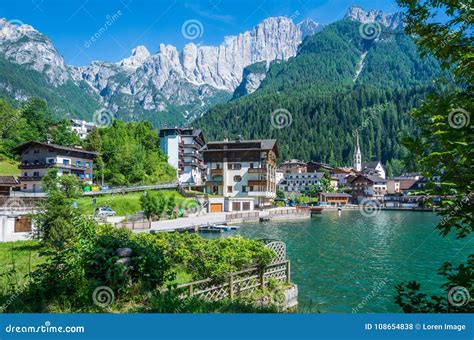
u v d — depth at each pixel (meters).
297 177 141.88
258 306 11.75
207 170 81.25
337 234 45.31
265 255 13.81
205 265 12.71
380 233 46.53
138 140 92.88
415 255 29.78
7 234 28.58
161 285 10.30
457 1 5.51
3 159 79.81
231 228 49.78
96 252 9.58
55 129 96.88
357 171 164.00
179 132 100.75
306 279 21.80
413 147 5.64
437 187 5.62
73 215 19.28
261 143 80.69
